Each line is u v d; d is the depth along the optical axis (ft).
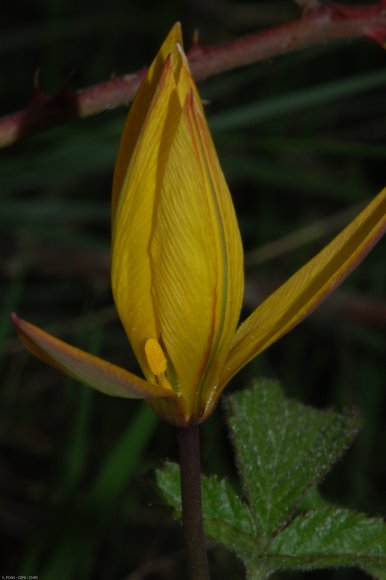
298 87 1.78
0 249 1.56
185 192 0.64
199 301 0.66
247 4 1.98
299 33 0.89
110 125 1.44
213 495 0.76
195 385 0.68
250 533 0.76
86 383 0.64
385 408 1.58
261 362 1.51
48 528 1.20
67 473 1.22
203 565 0.69
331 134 1.75
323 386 1.59
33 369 1.62
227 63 0.89
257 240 1.65
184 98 0.65
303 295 0.68
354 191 1.57
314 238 1.52
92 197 1.75
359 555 0.74
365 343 1.54
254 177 1.56
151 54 1.89
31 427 1.57
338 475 1.43
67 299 1.59
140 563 1.39
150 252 0.66
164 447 1.49
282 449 0.79
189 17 1.87
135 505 1.43
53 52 1.79
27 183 1.50
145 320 0.68
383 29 0.89
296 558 0.74
